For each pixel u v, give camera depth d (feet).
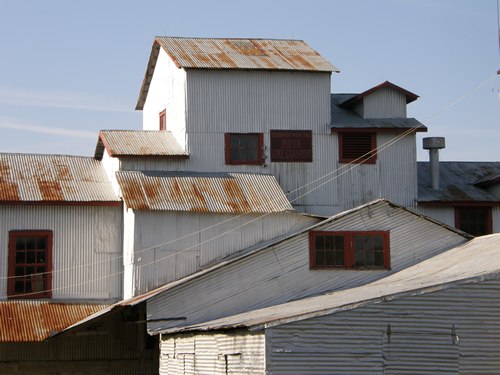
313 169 151.94
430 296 87.61
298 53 159.43
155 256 135.95
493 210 154.71
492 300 88.07
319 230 126.00
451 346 87.15
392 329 86.89
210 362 102.37
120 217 143.02
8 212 138.41
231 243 139.13
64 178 147.23
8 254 137.69
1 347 138.41
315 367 85.81
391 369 86.43
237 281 124.47
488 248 114.73
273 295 124.36
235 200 140.97
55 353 139.85
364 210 126.41
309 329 86.28
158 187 140.46
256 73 151.94
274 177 148.36
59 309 136.77
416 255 126.11
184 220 137.69
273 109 151.94
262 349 86.63
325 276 125.39
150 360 141.59
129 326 142.31
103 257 141.49
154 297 122.21
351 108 161.89
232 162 149.59
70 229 140.67
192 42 160.04
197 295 123.34
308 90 153.38
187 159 147.74
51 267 139.13
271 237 140.36
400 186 153.89
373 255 125.80
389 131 154.61
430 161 157.99
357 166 153.28
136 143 149.69
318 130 152.97
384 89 158.20
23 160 150.71
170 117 157.38
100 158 157.48
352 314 86.84
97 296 140.36
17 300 137.18
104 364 140.87
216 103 150.20
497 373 87.35
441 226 126.72
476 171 164.76
